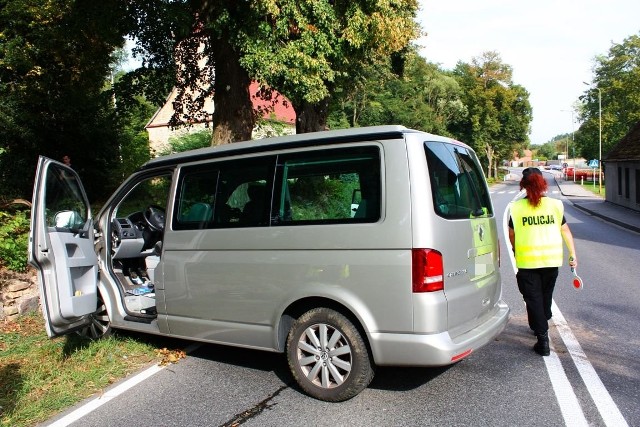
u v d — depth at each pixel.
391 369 4.64
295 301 4.08
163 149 23.80
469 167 4.54
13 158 16.12
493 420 3.61
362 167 3.86
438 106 61.41
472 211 4.30
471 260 4.09
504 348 5.17
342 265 3.82
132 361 5.00
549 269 4.91
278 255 4.12
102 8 11.34
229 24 10.73
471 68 70.94
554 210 4.91
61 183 4.66
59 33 13.43
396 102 50.75
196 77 15.20
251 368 4.77
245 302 4.32
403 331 3.63
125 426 3.69
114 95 14.68
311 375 4.03
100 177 18.50
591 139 56.12
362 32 11.55
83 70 15.99
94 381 4.51
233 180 4.50
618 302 7.08
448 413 3.73
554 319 6.24
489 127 69.25
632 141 27.91
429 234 3.61
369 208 3.78
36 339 5.57
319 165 4.05
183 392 4.25
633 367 4.61
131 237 5.95
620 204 28.94
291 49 10.59
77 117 16.97
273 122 24.78
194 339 4.71
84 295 4.56
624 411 3.72
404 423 3.59
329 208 3.96
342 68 12.91
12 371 4.73
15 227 7.10
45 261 4.24
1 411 3.95
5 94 15.73
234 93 12.20
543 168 110.25
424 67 59.91
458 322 3.82
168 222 4.85
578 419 3.61
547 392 4.07
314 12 10.64
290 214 4.12
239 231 4.35
